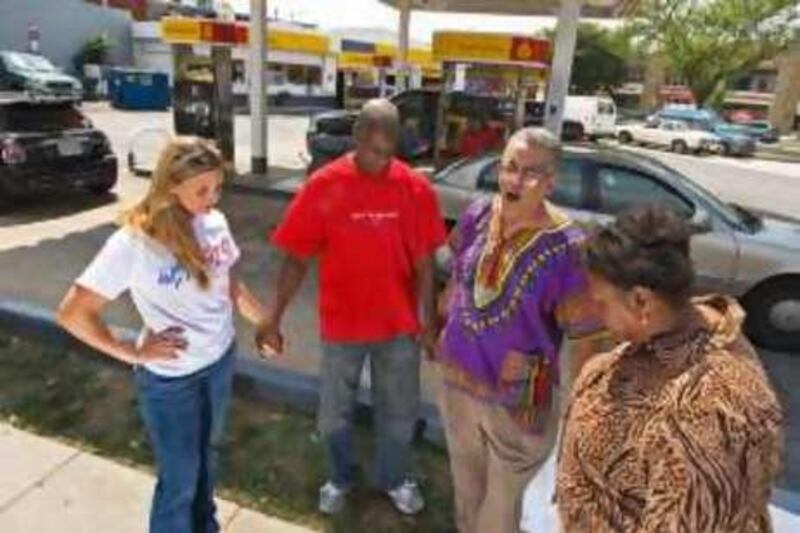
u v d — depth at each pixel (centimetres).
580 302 232
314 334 594
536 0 1471
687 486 122
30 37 3681
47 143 962
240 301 301
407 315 311
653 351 138
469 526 289
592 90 5484
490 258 250
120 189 1138
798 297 609
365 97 2719
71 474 361
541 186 236
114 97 3036
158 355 253
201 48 1284
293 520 337
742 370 128
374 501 351
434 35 1134
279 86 3644
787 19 4681
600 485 141
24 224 905
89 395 435
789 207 1761
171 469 273
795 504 345
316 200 298
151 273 247
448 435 279
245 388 444
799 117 5672
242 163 1498
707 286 610
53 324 498
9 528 321
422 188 304
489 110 1263
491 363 253
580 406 148
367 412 411
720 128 3366
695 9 4778
